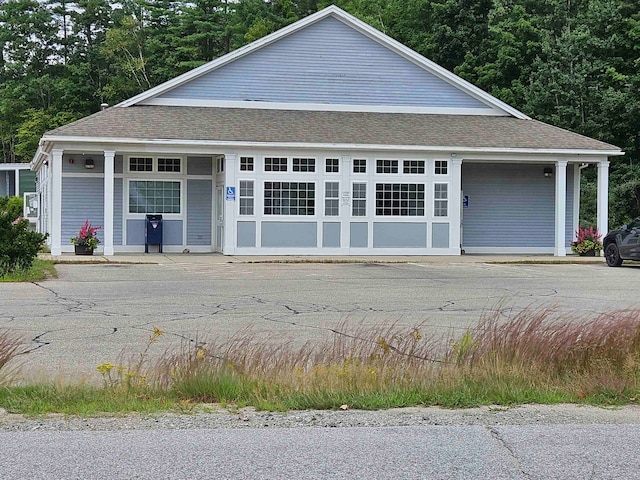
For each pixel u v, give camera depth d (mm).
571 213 29703
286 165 25844
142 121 25891
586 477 5242
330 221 26156
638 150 45125
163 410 6820
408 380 7488
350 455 5625
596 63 44156
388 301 14438
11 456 5562
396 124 28031
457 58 51281
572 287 17172
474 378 7535
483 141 26844
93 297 14750
